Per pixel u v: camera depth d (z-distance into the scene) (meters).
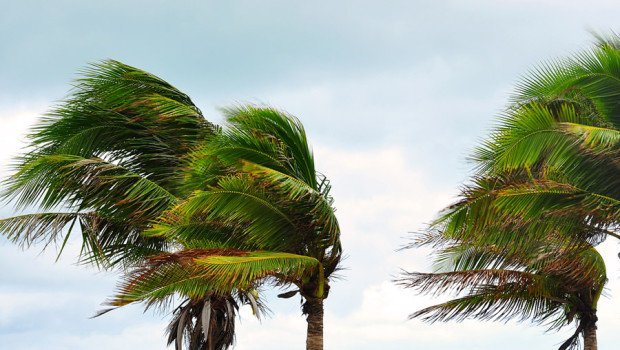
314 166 16.98
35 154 19.05
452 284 16.09
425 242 15.89
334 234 16.55
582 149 13.73
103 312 14.62
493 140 14.30
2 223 18.62
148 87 20.00
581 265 16.14
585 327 17.44
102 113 19.64
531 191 13.78
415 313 17.44
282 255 15.23
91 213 19.17
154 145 19.92
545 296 17.12
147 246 19.75
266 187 15.89
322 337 16.89
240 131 16.12
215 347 17.72
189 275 14.86
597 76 14.15
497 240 14.91
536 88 14.91
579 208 13.95
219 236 16.64
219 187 15.98
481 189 13.78
